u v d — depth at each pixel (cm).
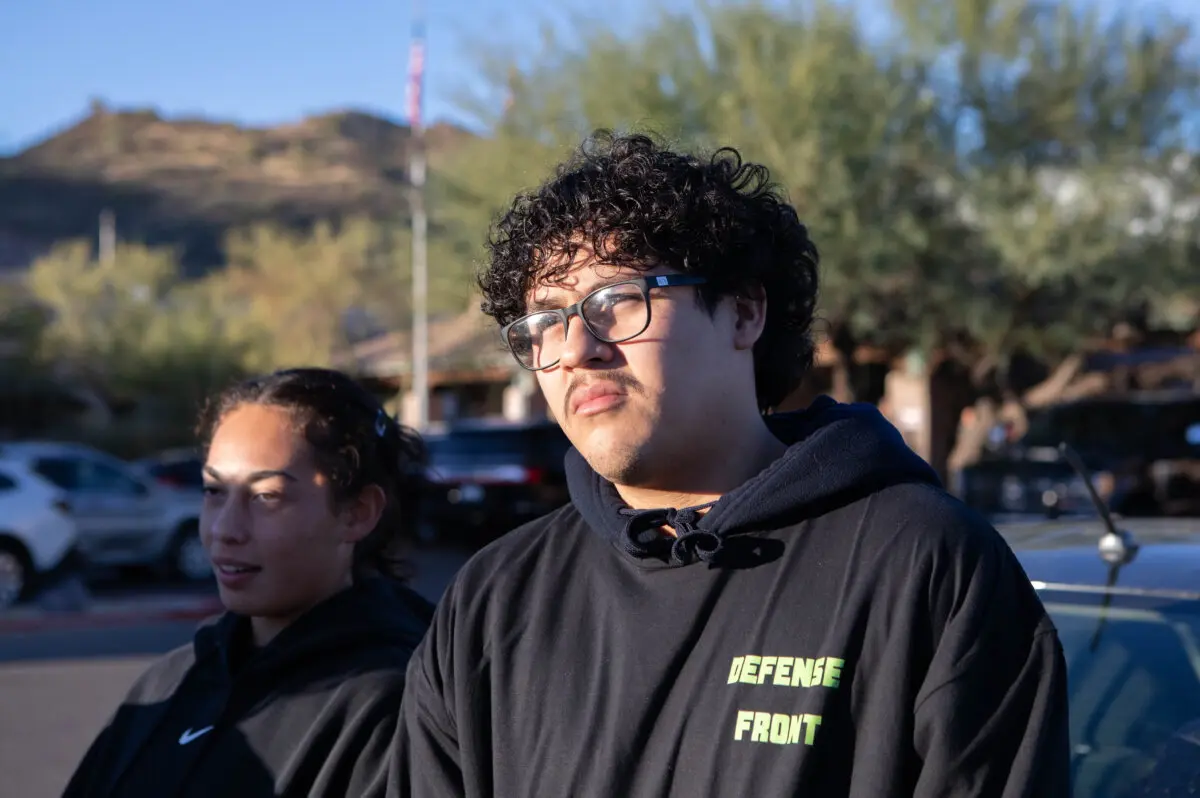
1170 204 1609
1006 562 159
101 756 265
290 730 240
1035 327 1702
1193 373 2122
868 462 167
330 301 4469
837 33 1614
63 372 3506
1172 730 243
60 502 1347
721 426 179
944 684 150
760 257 182
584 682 170
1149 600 262
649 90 1595
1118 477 1642
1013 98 1622
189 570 1631
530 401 2930
